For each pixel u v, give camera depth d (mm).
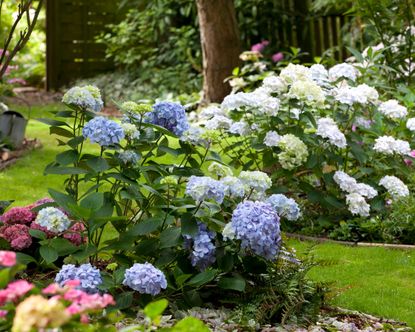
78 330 1972
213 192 3215
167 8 12305
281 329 3150
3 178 6324
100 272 3250
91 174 3488
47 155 7355
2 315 1963
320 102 4871
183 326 2178
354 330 3199
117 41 12875
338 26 11414
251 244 3248
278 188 5004
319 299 3379
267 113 4875
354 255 4500
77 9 13570
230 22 10148
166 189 3590
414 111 6055
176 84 11742
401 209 4910
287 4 11844
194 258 3320
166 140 3773
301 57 11789
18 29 14805
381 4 6758
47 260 3166
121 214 3588
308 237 4914
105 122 3393
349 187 4902
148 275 3002
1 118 7484
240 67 10297
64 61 13539
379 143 5133
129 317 3104
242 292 3406
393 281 3980
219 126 5004
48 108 11258
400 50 6812
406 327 3312
